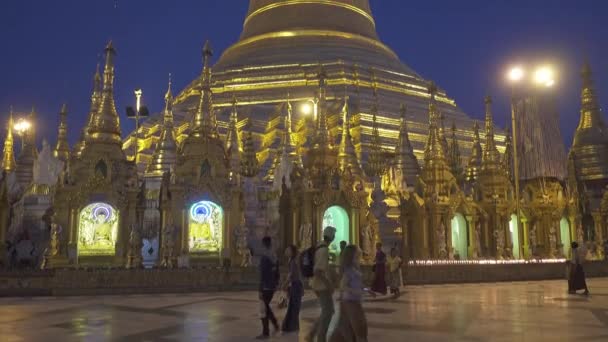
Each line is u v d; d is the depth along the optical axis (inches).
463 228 2060.8
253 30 3818.9
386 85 3417.8
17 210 1873.8
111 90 1759.4
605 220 2625.5
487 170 2353.6
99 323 765.3
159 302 1066.1
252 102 3248.0
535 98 2792.8
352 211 1697.8
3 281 1192.8
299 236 1646.2
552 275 1797.5
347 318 521.7
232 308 952.9
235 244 1631.4
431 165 2105.1
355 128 2913.4
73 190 1568.7
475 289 1378.0
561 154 2748.5
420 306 965.2
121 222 1593.3
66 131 2432.3
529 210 2346.2
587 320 773.3
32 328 722.2
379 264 1199.6
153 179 2041.1
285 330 687.7
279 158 2384.4
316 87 3238.2
